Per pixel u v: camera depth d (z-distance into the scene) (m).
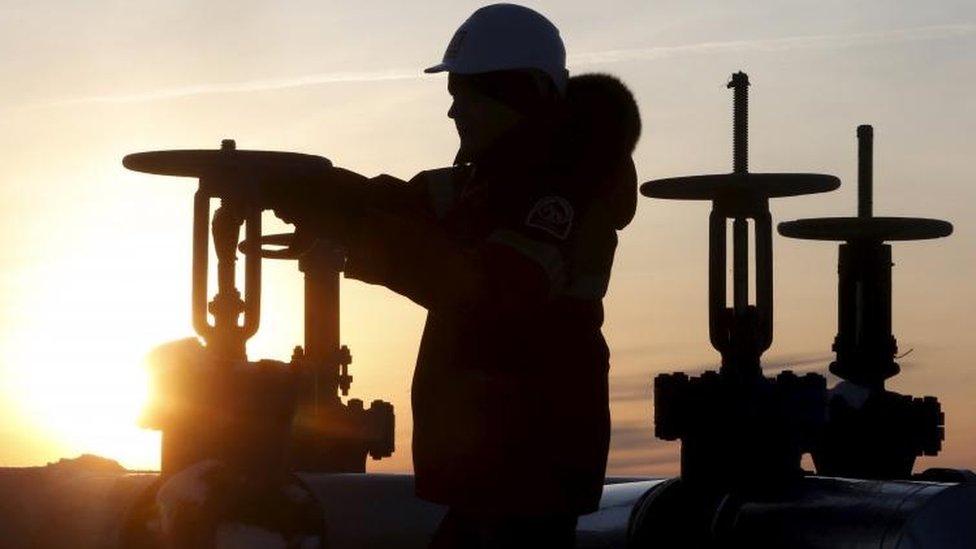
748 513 4.06
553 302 3.42
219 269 3.90
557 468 3.42
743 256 4.44
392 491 4.58
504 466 3.41
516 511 3.41
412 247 3.29
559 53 3.47
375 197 3.41
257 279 3.95
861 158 5.22
